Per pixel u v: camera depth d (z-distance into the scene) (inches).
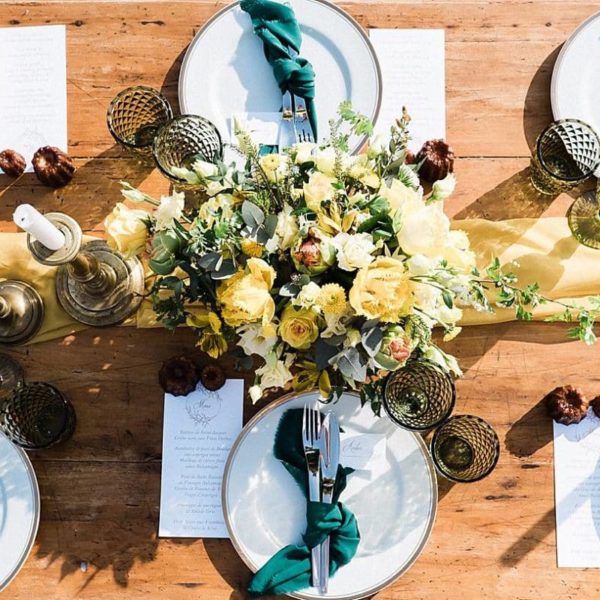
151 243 30.5
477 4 42.1
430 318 29.1
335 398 39.0
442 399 37.1
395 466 39.1
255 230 27.2
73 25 42.3
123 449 40.1
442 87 41.5
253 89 40.7
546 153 40.3
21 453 39.1
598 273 40.1
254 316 25.9
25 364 40.5
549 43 41.9
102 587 39.4
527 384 40.3
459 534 39.5
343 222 27.6
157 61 42.2
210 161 36.9
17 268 40.5
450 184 30.0
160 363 40.4
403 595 39.2
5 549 38.8
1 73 41.8
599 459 39.5
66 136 41.6
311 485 38.1
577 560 39.0
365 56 40.3
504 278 32.9
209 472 39.7
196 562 39.4
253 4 39.4
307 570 37.7
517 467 39.8
